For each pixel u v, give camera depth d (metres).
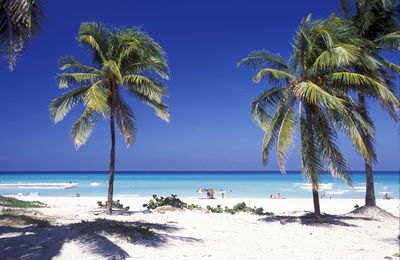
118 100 14.16
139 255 6.21
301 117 12.02
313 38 11.71
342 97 11.77
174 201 17.72
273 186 61.28
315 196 12.48
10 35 5.26
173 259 6.23
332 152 11.50
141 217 13.02
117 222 9.63
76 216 12.66
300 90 10.83
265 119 12.85
